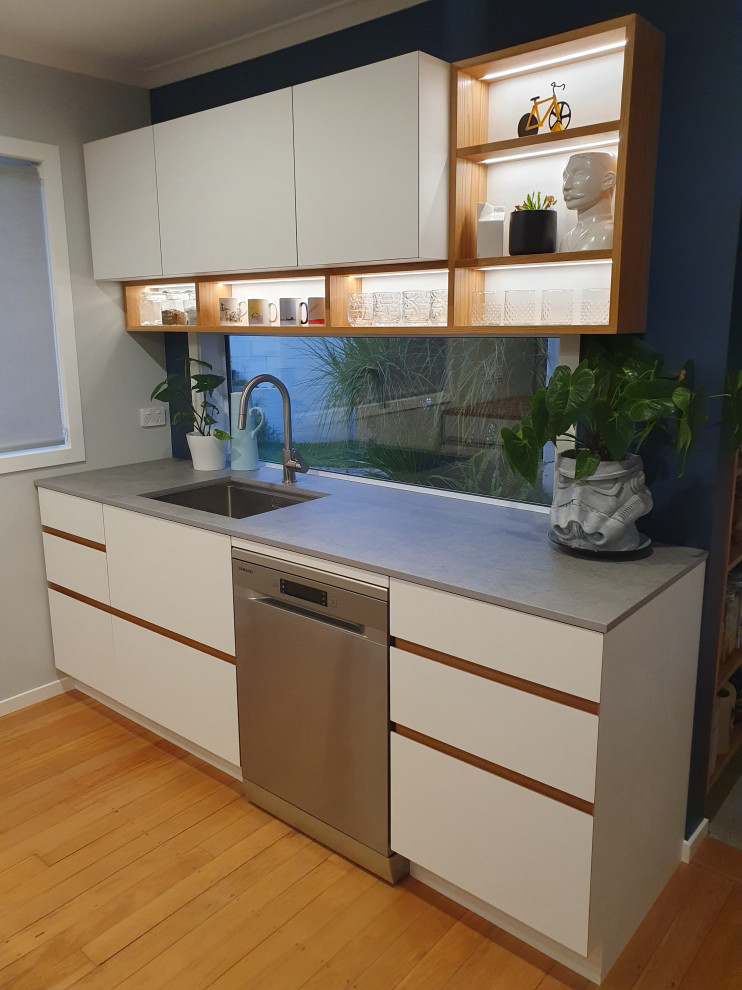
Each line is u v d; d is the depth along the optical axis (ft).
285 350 10.03
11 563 10.05
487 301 7.10
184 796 8.39
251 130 7.90
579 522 6.38
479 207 7.02
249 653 7.66
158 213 9.08
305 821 7.66
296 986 5.97
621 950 6.28
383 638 6.46
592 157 6.31
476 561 6.44
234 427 10.10
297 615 7.10
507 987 5.96
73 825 7.91
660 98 6.32
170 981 6.03
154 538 8.46
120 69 10.11
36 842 7.66
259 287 9.66
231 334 9.93
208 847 7.57
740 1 5.84
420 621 6.15
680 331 6.57
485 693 5.85
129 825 7.91
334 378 9.55
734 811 8.12
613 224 6.27
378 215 7.04
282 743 7.58
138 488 9.47
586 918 5.61
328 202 7.41
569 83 6.77
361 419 9.41
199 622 8.17
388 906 6.79
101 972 6.12
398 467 9.21
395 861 6.97
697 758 7.28
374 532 7.35
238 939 6.43
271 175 7.83
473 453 8.52
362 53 8.23
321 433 9.86
